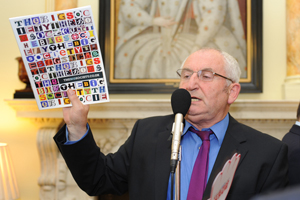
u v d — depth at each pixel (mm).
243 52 2824
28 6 2988
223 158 1311
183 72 1437
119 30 2895
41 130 2703
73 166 1333
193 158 1372
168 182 1302
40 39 1273
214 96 1370
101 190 1466
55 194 2699
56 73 1284
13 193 2457
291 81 2760
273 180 1282
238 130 1433
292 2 2779
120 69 2873
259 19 2822
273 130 2656
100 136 2717
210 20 2855
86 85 1288
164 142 1405
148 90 2826
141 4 2896
